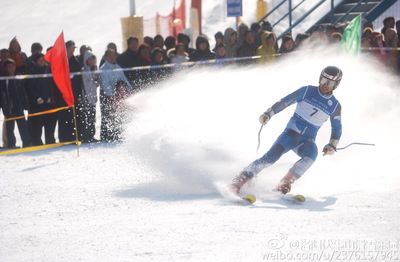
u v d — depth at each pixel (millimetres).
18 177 18031
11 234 11031
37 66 24594
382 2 34344
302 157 13711
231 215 11500
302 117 13836
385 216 11078
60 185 16219
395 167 16406
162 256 9031
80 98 25125
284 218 11094
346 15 34969
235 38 27344
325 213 11477
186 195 13898
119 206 12992
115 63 25016
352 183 14531
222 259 8727
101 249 9625
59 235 10727
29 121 24938
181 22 41031
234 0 30422
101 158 21000
